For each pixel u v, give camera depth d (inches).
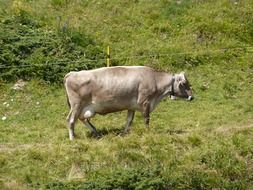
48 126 1064.2
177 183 853.8
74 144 941.8
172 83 1026.7
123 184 837.2
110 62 1268.5
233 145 938.7
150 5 1462.8
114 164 896.9
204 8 1460.4
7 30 1288.1
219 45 1348.4
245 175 886.4
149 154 914.7
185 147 943.0
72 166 886.4
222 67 1288.1
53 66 1218.0
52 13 1412.4
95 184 831.7
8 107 1128.8
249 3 1486.2
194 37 1368.1
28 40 1267.2
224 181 869.2
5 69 1203.9
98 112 1006.4
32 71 1206.9
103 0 1470.2
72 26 1365.7
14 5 1393.9
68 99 1000.9
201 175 869.8
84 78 991.6
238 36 1387.8
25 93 1168.2
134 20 1416.1
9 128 1045.2
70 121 991.6
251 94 1197.7
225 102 1165.1
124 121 1087.0
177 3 1476.4
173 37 1374.3
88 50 1277.1
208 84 1232.2
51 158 900.0
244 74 1268.5
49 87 1190.3
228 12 1446.9
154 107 1026.1
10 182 847.7
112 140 956.6
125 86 997.2
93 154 906.7
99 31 1371.8
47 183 840.9
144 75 1010.1
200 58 1306.6
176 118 1099.9
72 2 1460.4
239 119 1086.4
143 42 1350.9
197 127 1048.8
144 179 844.6
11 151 927.0
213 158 903.1
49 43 1269.7
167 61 1289.4
